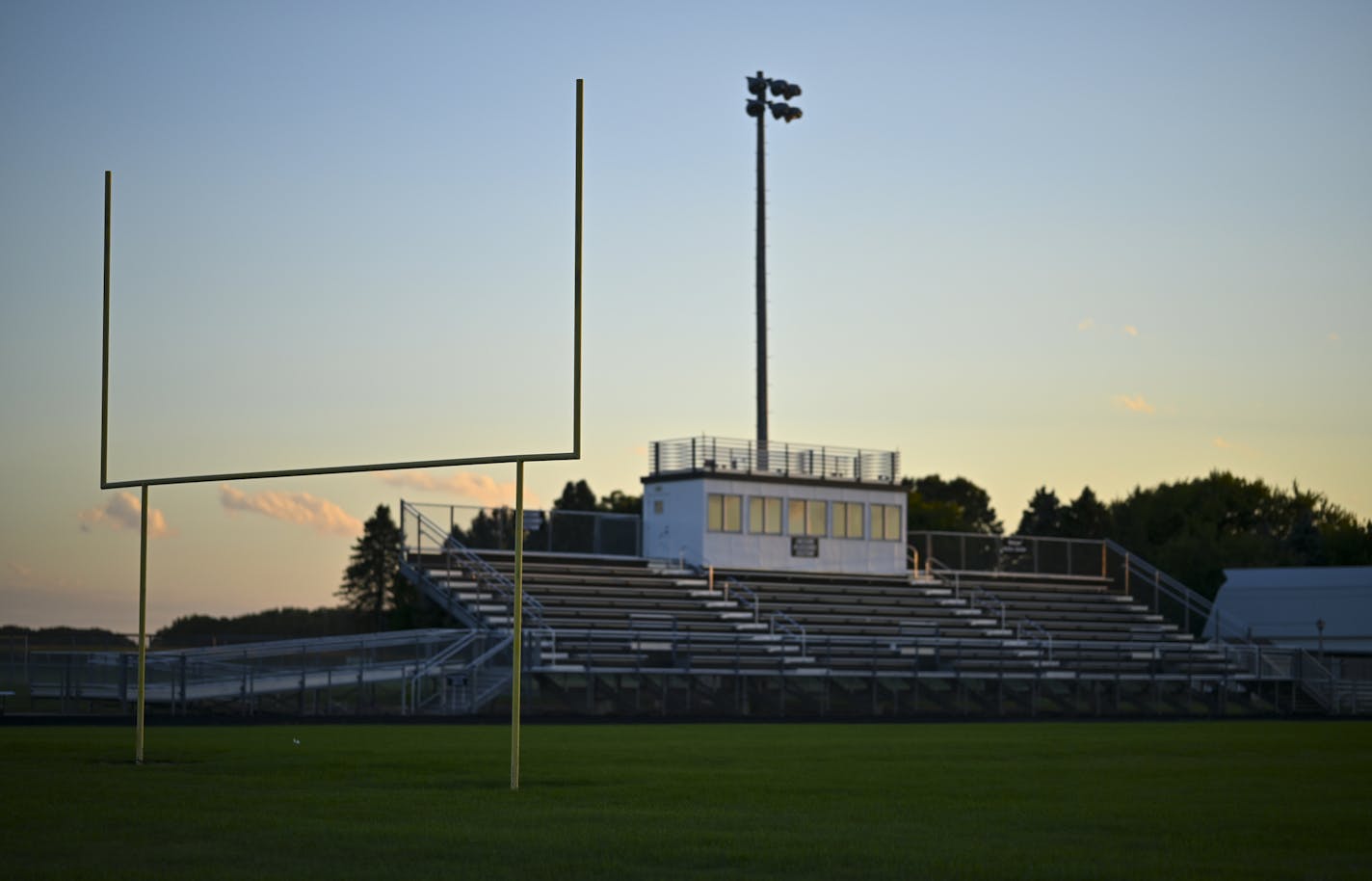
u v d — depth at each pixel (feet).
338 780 52.21
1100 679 140.87
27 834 37.22
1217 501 302.45
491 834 37.58
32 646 111.55
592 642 122.11
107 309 60.80
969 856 34.37
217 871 31.55
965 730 101.35
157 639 119.96
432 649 116.98
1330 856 34.83
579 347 49.98
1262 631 194.08
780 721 115.44
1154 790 51.47
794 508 156.15
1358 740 88.12
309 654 113.39
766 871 32.01
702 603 142.72
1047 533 308.81
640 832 38.22
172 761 60.18
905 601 157.28
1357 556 267.59
